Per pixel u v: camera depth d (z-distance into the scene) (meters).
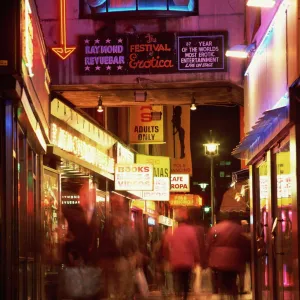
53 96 14.14
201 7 13.91
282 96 8.86
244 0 13.78
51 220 13.70
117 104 16.64
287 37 8.48
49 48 13.86
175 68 13.88
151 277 21.86
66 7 14.00
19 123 9.20
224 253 13.28
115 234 14.00
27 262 10.12
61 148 14.20
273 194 11.20
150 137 23.48
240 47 12.62
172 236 14.62
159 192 23.98
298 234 8.42
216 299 16.20
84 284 12.51
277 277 10.76
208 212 49.97
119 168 19.67
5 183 8.11
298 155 8.48
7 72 7.66
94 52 13.94
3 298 7.90
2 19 7.75
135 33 13.96
